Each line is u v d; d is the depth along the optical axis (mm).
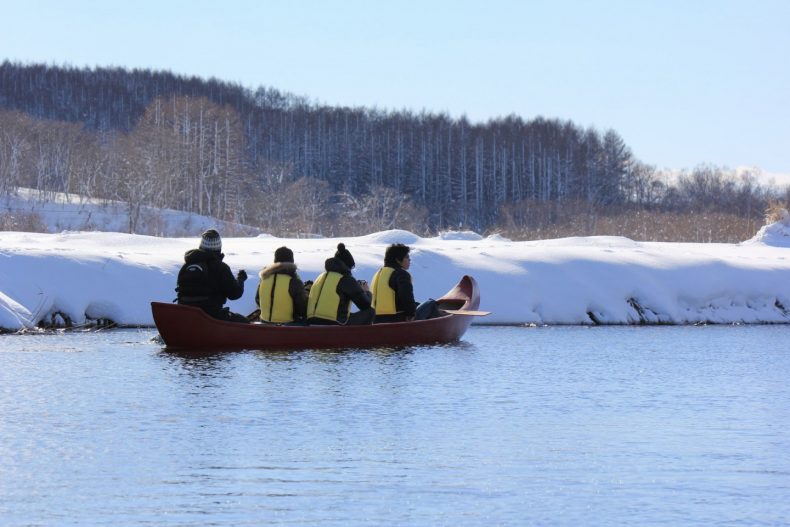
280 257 31016
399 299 32000
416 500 12281
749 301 48094
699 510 11938
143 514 11609
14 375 23016
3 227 102938
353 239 59344
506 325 42125
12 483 12977
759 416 18422
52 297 36625
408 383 22234
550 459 14594
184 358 26641
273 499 12289
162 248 51219
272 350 28875
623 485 13102
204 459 14391
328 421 17375
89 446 15203
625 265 47281
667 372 25328
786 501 12344
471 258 46344
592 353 29984
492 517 11578
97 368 24297
